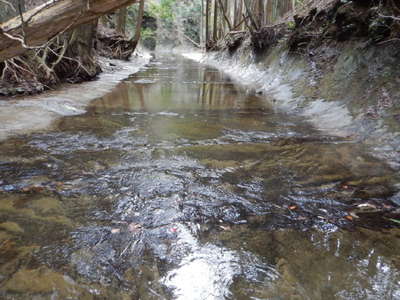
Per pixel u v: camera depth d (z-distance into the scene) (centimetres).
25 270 146
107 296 134
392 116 339
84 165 268
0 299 129
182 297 135
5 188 223
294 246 169
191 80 939
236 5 1477
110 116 444
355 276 148
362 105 396
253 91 724
